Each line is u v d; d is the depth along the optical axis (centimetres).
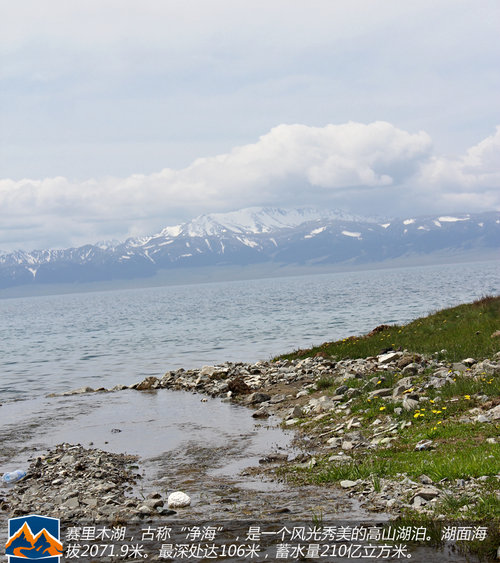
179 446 1816
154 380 3284
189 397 2805
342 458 1461
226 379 3123
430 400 1856
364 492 1164
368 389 2238
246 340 6031
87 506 1231
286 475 1385
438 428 1559
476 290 12769
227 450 1720
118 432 2088
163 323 10219
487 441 1362
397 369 2481
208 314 12181
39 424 2338
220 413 2344
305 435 1831
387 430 1672
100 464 1587
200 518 1098
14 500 1332
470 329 3134
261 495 1233
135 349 5988
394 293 14775
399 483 1166
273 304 14250
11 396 3356
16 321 16888
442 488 1091
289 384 2769
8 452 1867
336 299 14050
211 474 1466
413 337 3316
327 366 2978
